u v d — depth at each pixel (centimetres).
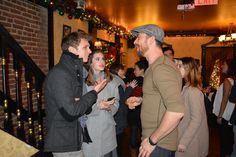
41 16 470
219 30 1036
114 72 422
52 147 184
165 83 151
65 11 509
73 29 596
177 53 1133
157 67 158
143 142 162
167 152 167
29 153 169
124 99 325
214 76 874
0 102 337
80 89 195
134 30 180
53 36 502
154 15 722
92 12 676
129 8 635
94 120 243
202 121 245
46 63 488
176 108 147
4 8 373
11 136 165
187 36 1109
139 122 413
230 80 337
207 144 251
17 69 228
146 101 170
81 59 196
